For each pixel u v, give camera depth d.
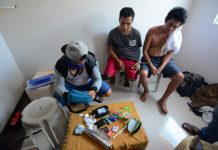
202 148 0.95
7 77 1.58
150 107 1.74
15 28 1.61
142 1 1.77
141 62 1.80
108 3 1.69
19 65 1.86
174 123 1.55
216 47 1.72
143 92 1.89
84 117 1.16
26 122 1.10
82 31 1.81
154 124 1.54
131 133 1.05
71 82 1.44
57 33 1.75
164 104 1.68
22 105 1.77
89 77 1.45
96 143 1.00
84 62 1.30
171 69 1.67
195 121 1.57
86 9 1.67
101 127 1.09
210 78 1.87
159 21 1.98
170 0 1.85
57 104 1.25
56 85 1.33
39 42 1.77
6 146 0.94
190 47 2.10
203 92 1.78
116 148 0.98
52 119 1.18
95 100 1.71
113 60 1.81
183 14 1.41
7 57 1.65
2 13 1.50
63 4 1.58
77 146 0.98
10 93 1.60
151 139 1.40
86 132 1.04
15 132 1.47
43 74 1.86
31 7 1.53
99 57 2.08
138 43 1.84
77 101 1.26
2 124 1.43
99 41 1.94
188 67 2.19
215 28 1.71
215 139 1.21
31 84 1.64
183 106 1.76
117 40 1.78
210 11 1.74
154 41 1.68
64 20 1.69
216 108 1.16
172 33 1.57
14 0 1.45
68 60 1.24
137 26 1.96
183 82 1.92
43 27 1.68
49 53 1.87
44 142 1.33
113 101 1.81
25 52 1.79
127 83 2.05
